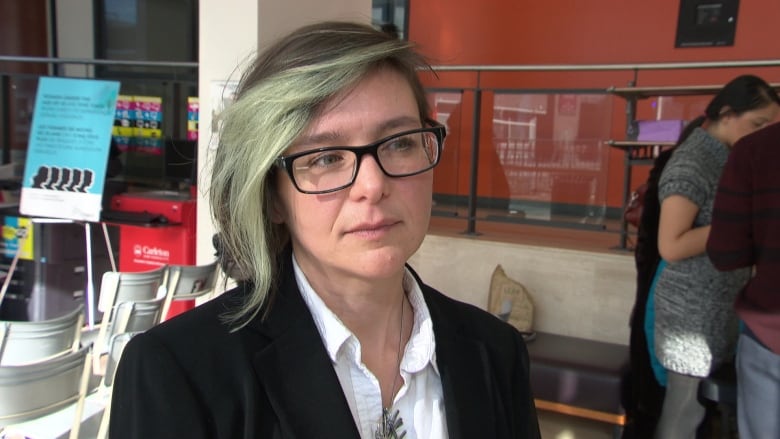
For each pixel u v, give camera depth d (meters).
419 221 0.75
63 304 3.49
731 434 2.05
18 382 1.39
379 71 0.71
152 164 3.83
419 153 0.75
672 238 1.82
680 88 2.85
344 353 0.77
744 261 1.60
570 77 6.03
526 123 3.28
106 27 7.16
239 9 2.53
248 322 0.71
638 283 2.19
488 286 3.13
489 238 3.23
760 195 1.53
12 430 1.86
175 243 3.37
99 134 2.89
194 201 3.40
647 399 2.24
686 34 5.55
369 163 0.69
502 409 0.87
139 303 2.01
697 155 1.82
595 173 3.14
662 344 1.97
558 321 2.98
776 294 1.51
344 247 0.71
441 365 0.83
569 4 5.95
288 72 0.67
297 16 2.75
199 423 0.64
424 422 0.81
